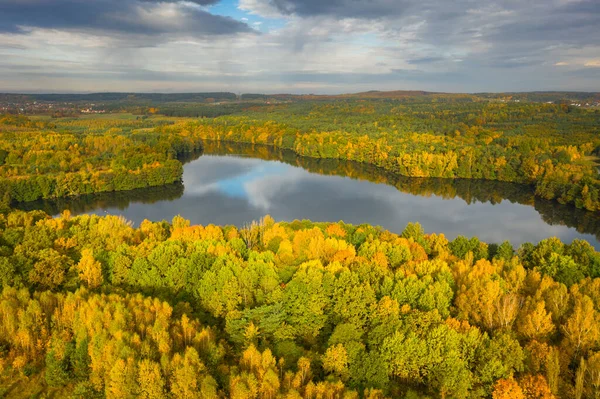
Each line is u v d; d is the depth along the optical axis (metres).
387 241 85.06
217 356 45.38
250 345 45.25
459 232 130.62
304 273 59.72
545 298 60.31
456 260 77.31
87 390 43.72
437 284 58.19
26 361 47.75
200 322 55.09
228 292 57.66
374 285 60.91
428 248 87.06
